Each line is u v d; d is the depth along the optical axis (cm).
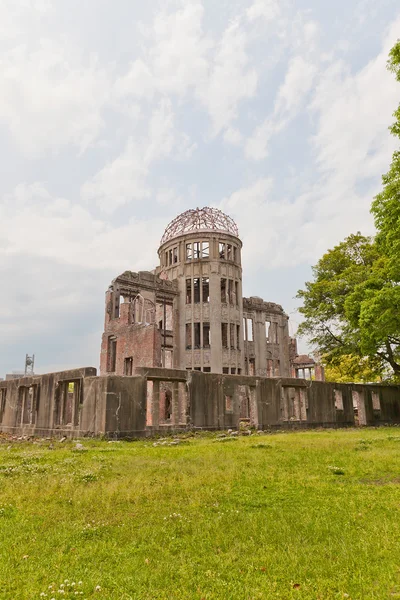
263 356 4912
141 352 3438
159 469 1055
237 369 4278
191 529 609
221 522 633
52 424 2406
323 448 1407
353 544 547
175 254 4612
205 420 2300
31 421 2738
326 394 2919
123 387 2017
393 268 2419
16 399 2975
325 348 3716
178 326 4350
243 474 973
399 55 1983
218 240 4444
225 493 804
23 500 771
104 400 1972
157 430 2091
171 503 742
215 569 481
